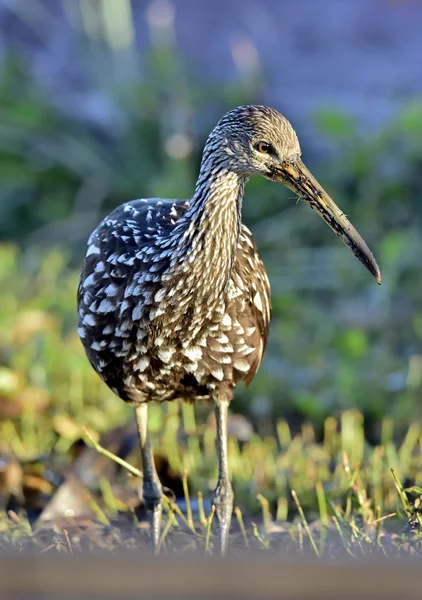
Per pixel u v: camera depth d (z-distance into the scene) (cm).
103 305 794
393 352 1225
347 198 1563
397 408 1073
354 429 1026
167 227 807
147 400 838
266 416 1091
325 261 1432
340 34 2064
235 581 427
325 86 1875
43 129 1709
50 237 1586
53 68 1945
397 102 1791
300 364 1193
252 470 961
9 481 922
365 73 1917
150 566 432
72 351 1136
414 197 1527
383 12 2122
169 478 959
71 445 1023
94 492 949
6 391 1055
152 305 771
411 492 863
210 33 2045
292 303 1310
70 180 1686
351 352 1166
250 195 1557
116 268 789
